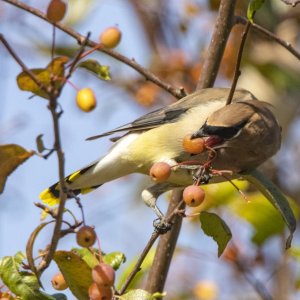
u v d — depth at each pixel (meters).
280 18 15.42
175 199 10.67
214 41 11.09
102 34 7.65
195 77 14.52
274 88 15.73
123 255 8.26
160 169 8.30
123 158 11.14
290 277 12.55
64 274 7.80
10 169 7.53
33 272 7.61
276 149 10.32
